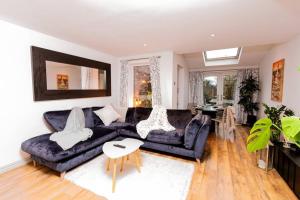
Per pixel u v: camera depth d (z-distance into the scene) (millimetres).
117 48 3744
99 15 2088
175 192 1851
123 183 2025
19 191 1875
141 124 3254
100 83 4059
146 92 4586
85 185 1990
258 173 2281
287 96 3033
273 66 3855
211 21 2246
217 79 6484
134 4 1821
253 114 5645
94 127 3240
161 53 4121
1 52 2242
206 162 2625
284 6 1821
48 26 2453
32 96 2639
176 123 3342
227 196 1794
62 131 2668
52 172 2291
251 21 2229
